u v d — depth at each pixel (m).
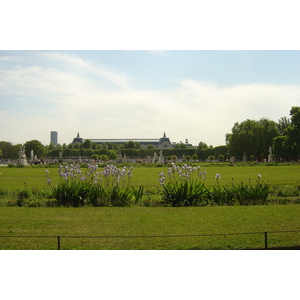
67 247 12.50
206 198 22.56
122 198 21.81
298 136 91.19
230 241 13.02
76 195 21.66
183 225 15.75
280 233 14.02
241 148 122.12
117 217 17.69
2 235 14.09
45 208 20.58
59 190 22.08
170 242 13.00
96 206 21.36
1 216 18.05
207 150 180.88
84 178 23.12
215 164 93.69
